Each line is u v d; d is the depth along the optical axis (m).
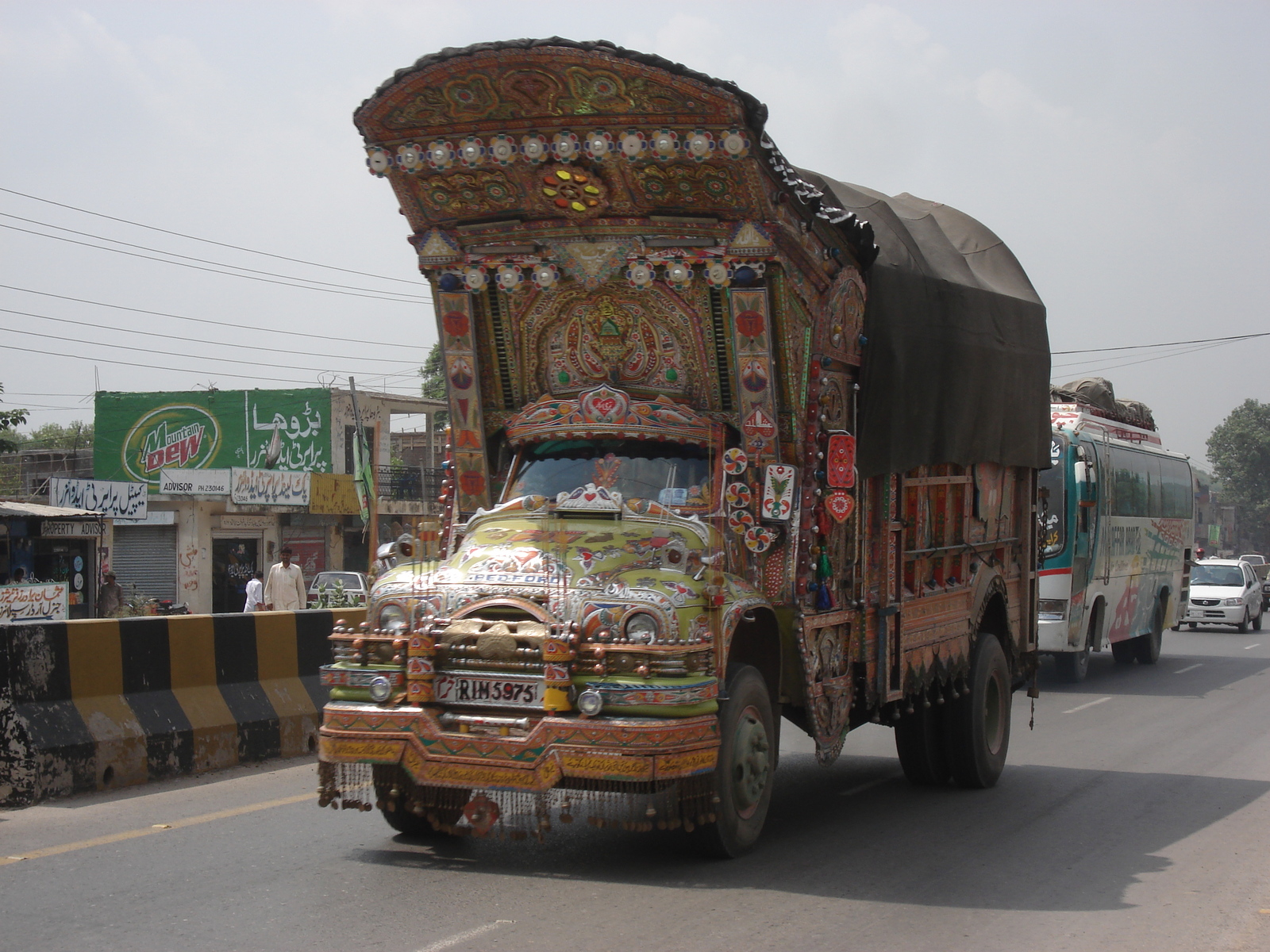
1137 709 14.65
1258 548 114.94
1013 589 10.66
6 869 6.13
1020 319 10.05
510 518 6.84
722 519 6.96
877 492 8.02
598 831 7.18
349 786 6.37
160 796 8.03
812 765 10.61
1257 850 7.21
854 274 7.66
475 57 6.43
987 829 7.75
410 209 7.45
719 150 6.46
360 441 39.94
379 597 6.37
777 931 5.27
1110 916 5.73
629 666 5.75
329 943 4.96
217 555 37.06
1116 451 19.41
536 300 7.54
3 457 47.59
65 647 8.06
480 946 4.94
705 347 7.22
